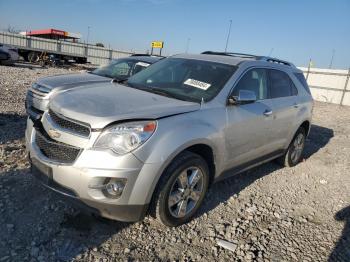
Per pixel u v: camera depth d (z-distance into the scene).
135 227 3.70
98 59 34.66
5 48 22.58
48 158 3.38
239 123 4.27
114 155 3.11
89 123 3.20
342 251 3.79
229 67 4.62
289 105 5.53
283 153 5.98
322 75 24.55
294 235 4.01
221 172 4.26
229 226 4.01
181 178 3.61
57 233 3.43
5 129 6.46
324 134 10.25
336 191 5.56
